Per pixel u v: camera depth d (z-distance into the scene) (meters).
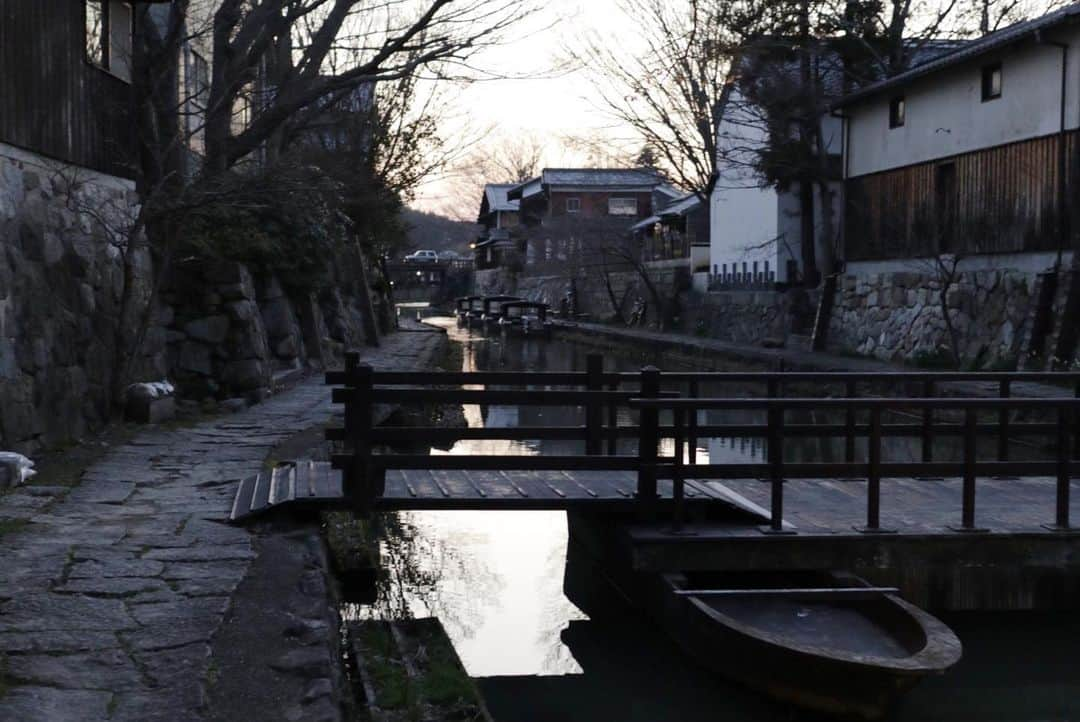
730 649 6.24
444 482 8.48
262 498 7.77
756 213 35.75
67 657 4.64
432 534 10.79
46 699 4.16
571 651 7.59
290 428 12.12
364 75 16.45
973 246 23.62
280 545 6.81
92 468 9.34
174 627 5.09
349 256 27.94
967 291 22.91
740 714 6.45
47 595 5.53
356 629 6.71
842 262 30.05
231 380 14.74
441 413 20.05
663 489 8.23
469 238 109.56
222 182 12.84
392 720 5.02
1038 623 8.28
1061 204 20.39
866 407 7.56
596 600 8.61
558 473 9.00
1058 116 20.73
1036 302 20.28
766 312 33.31
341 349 23.50
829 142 32.84
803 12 28.97
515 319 48.47
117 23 13.15
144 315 12.23
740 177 36.25
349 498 7.64
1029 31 20.38
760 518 7.79
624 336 38.41
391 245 33.59
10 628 4.98
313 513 7.62
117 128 13.03
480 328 53.72
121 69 13.26
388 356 24.48
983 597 8.86
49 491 8.22
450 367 26.34
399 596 8.52
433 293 85.38
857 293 27.95
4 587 5.65
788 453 15.34
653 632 7.47
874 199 28.25
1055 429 9.45
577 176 64.81
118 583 5.79
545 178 64.50
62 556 6.31
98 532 6.96
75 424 10.97
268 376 15.52
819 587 7.56
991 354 21.64
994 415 16.38
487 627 7.98
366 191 25.72
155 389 12.48
